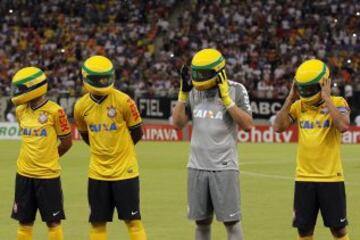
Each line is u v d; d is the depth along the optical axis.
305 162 10.63
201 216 10.79
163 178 24.61
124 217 11.04
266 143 43.31
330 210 10.47
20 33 56.34
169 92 47.56
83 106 11.10
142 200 19.19
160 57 54.50
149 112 46.91
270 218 16.44
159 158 32.66
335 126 10.38
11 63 53.56
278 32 56.00
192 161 10.80
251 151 37.19
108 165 11.02
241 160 32.09
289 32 55.97
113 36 56.16
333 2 57.78
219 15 57.72
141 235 11.11
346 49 54.22
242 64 53.03
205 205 10.77
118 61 53.66
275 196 20.22
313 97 10.48
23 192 11.61
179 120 10.91
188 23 57.31
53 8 58.81
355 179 24.69
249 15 57.50
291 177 25.28
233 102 10.51
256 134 44.59
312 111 10.60
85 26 57.34
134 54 54.50
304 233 10.73
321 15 57.19
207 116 10.68
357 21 56.50
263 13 57.50
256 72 51.97
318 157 10.51
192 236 14.26
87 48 55.06
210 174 10.62
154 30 56.97
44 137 11.53
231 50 54.53
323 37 55.44
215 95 10.73
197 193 10.77
